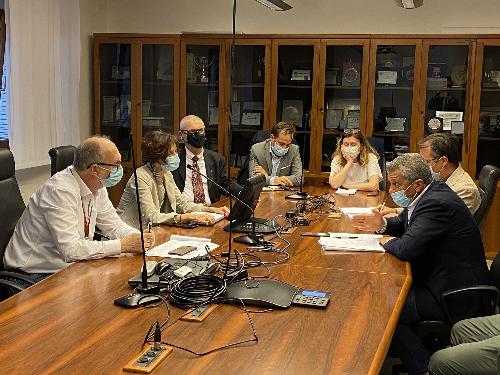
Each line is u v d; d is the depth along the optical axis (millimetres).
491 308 2426
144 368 1286
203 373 1285
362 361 1357
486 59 4934
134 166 2102
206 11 5637
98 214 2746
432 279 2432
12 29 4281
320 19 5438
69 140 5180
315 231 2850
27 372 1274
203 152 3898
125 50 5480
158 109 5523
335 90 5227
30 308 1680
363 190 4301
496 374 1888
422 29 5270
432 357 2143
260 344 1445
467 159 5043
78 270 2088
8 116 4340
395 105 5164
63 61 5031
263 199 3805
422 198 2488
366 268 2188
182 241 2553
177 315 1642
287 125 4445
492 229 4871
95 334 1492
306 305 1721
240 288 1814
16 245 2502
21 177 4629
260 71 5301
